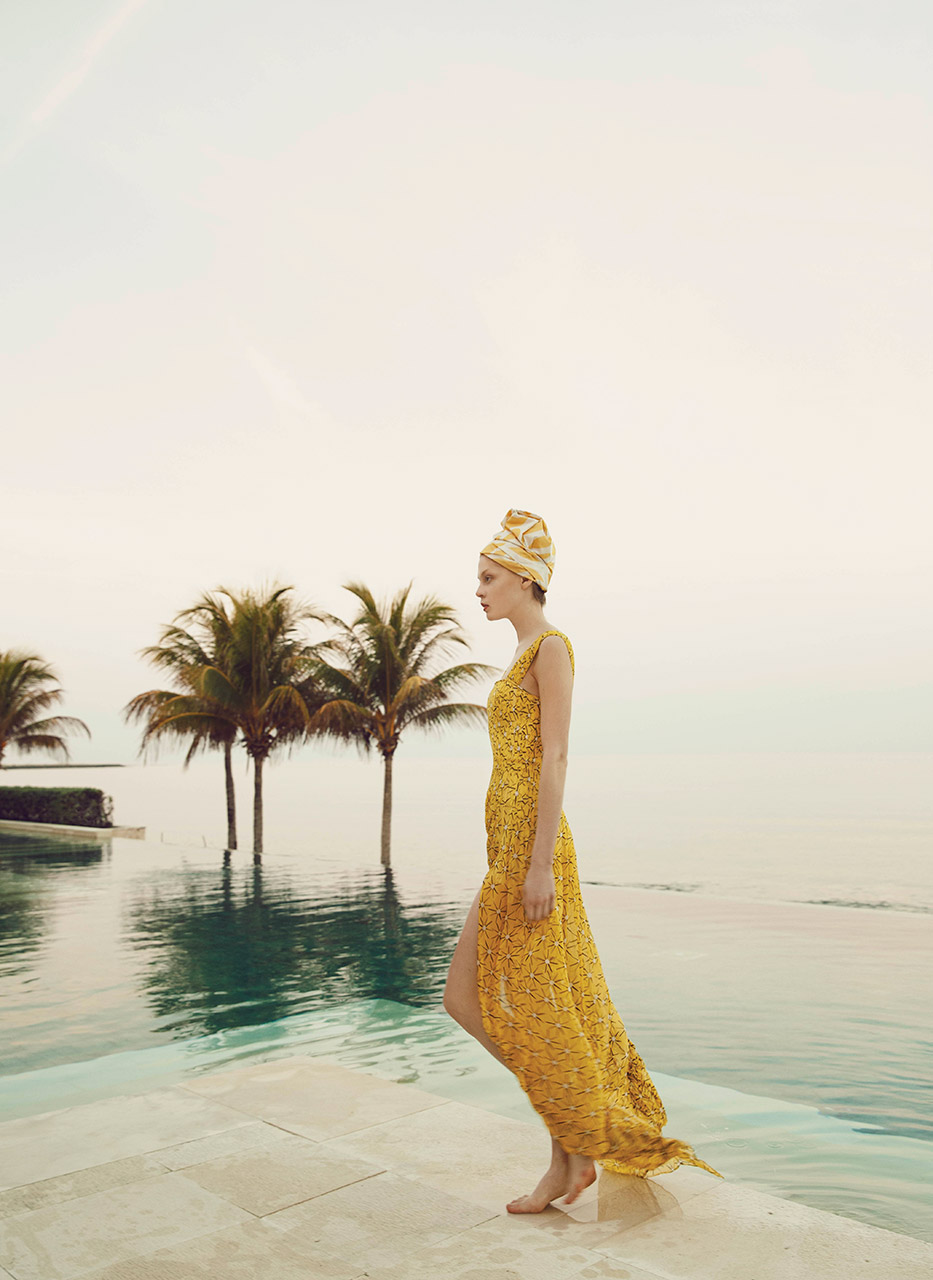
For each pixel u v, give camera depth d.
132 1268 2.00
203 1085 3.35
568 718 2.28
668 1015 5.80
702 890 28.97
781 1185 3.04
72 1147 2.75
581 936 2.31
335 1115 3.01
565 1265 1.98
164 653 19.75
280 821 65.94
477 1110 3.06
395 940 9.08
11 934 9.45
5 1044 5.35
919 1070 4.55
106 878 14.27
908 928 8.88
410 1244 2.10
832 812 70.19
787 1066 4.66
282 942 8.97
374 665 17.86
